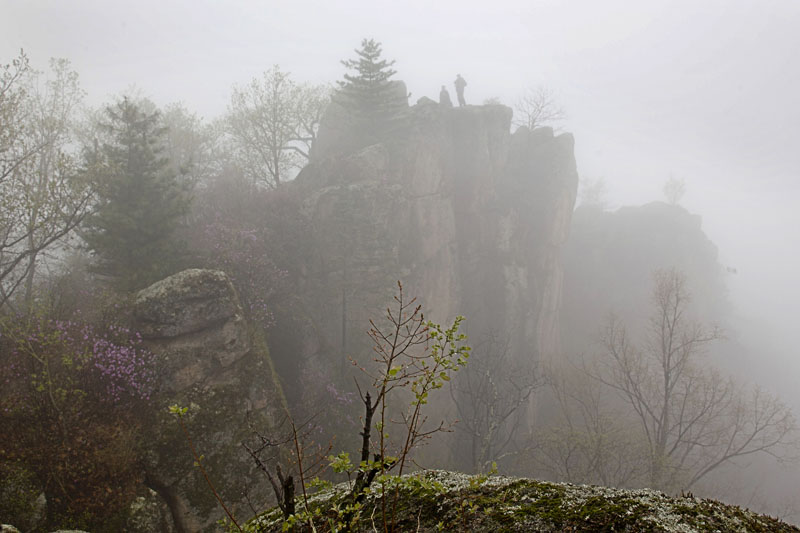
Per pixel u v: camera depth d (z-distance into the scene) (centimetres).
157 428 1377
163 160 2019
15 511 1055
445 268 3494
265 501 1459
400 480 295
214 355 1586
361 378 2575
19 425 1184
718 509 261
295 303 2503
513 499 311
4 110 1719
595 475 2464
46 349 1312
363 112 3575
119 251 1888
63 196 1762
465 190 3862
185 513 1309
